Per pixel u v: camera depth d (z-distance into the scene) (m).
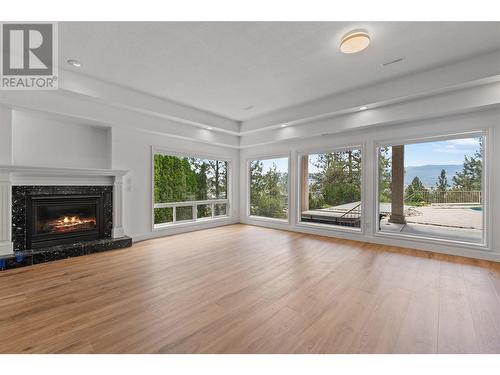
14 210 3.27
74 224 3.88
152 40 2.55
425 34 2.44
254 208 6.64
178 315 1.96
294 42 2.59
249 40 2.56
